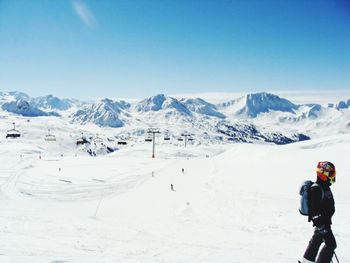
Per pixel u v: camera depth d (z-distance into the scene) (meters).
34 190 53.09
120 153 153.38
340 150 59.91
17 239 10.00
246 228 16.67
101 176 65.62
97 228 14.12
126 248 10.03
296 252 10.12
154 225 17.88
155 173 66.19
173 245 11.17
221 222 20.59
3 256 7.41
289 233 14.78
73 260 7.54
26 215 16.97
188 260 8.53
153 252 9.58
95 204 39.34
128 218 23.75
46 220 15.34
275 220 20.25
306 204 5.74
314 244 5.84
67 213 23.58
